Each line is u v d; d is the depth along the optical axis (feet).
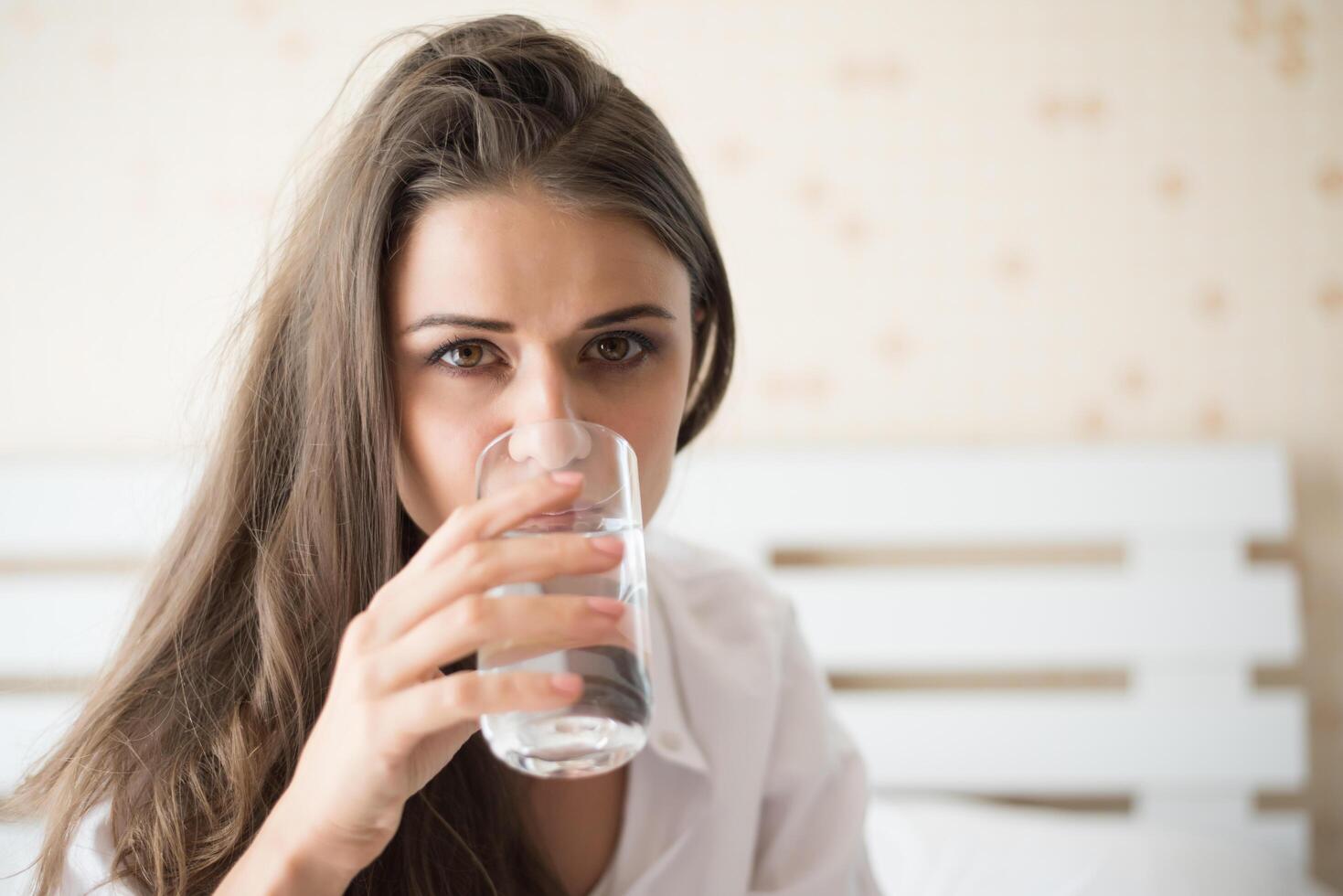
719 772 3.18
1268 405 5.89
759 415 6.04
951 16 6.02
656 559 3.57
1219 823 5.64
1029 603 5.73
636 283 2.25
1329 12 5.89
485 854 2.71
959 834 4.81
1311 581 5.85
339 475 2.51
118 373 6.04
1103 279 5.97
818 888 3.19
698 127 6.07
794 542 5.80
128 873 2.49
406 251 2.29
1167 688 5.67
